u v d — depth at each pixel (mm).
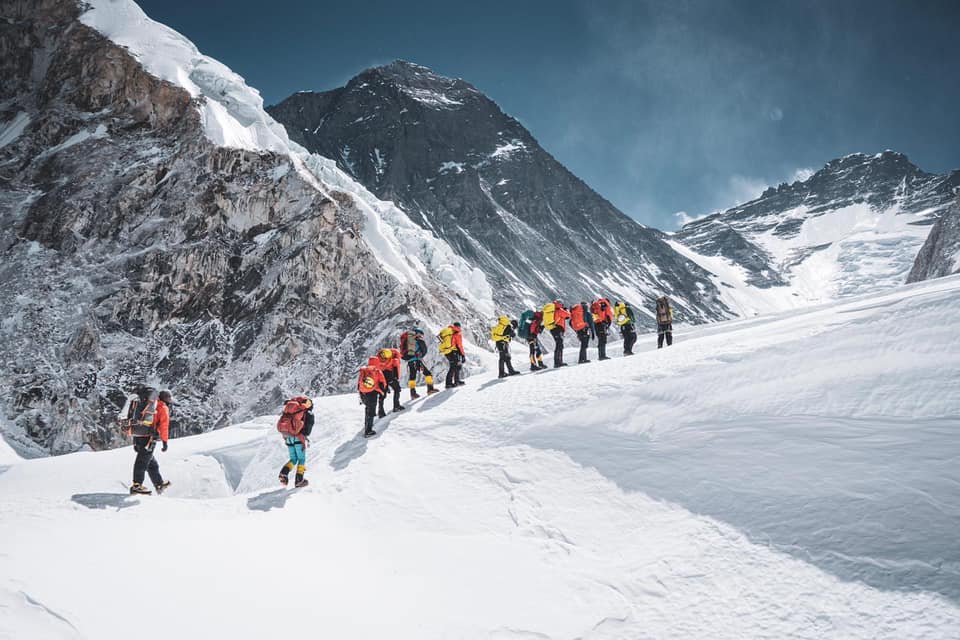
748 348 9281
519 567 5371
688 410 7930
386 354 11102
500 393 10523
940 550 4262
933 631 3621
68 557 4535
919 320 8242
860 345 8180
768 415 7312
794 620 4055
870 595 4070
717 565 4828
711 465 6383
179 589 4348
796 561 4613
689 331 17953
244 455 13258
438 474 7820
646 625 4348
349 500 7375
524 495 6840
